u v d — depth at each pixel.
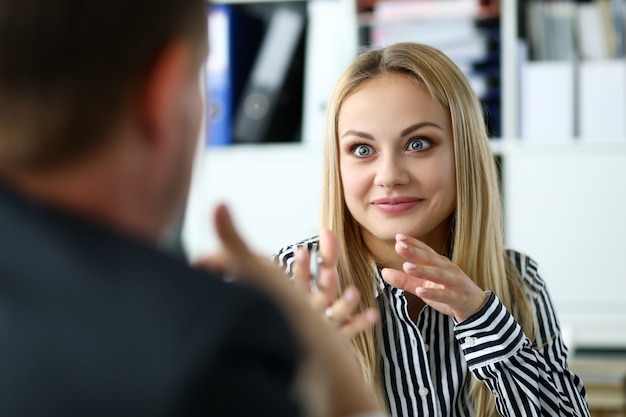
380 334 1.30
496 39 3.05
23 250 0.49
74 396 0.45
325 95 3.13
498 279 1.33
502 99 3.06
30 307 0.47
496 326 1.16
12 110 0.50
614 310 3.06
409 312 1.33
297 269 0.78
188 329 0.47
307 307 0.60
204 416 0.45
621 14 3.06
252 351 0.47
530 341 1.34
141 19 0.51
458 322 1.16
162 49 0.52
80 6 0.50
